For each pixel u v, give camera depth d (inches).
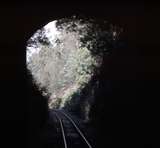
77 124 1546.5
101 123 1125.1
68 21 1147.3
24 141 800.3
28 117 912.3
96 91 1371.8
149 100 706.2
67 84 4352.9
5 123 729.0
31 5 768.9
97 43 1235.9
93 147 925.2
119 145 842.8
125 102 858.1
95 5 808.3
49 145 934.4
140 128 729.6
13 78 820.0
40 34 1412.4
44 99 1414.9
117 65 1014.4
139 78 775.1
